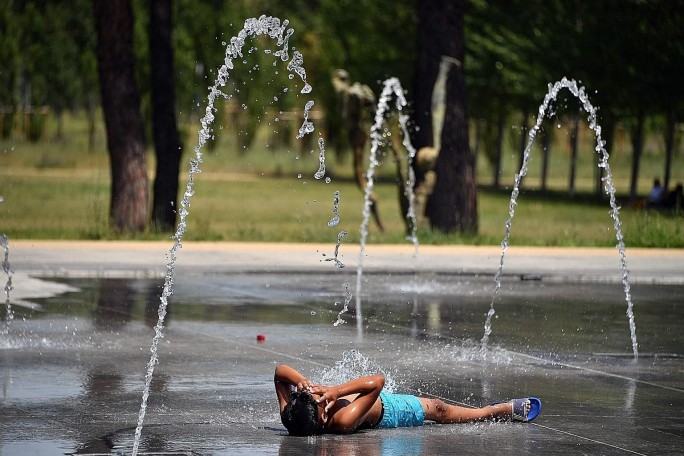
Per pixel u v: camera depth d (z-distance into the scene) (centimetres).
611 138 10506
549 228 6950
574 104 9744
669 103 9588
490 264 4744
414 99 6431
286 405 1902
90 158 13038
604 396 2275
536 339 2983
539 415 2086
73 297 3612
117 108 6075
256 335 2969
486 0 10519
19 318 3167
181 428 1931
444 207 6238
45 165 12025
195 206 8481
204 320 3209
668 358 2733
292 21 14238
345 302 3475
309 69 14050
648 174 13288
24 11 14075
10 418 1983
